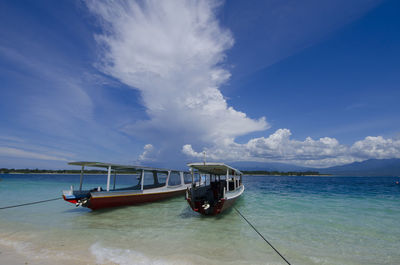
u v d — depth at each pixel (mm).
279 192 29516
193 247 7348
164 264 5883
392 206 17109
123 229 9414
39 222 10484
